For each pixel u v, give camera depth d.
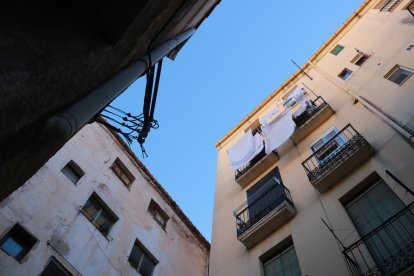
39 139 3.61
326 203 9.71
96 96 4.38
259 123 18.61
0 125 2.68
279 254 9.99
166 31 6.17
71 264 11.99
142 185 19.34
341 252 7.93
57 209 12.84
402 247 7.02
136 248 16.08
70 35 3.78
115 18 4.33
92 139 17.16
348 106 12.47
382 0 17.02
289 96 17.72
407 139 8.75
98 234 14.03
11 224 10.91
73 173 14.91
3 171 3.48
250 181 14.30
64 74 3.44
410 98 9.74
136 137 6.96
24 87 2.84
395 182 8.20
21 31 3.12
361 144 9.59
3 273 9.79
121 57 4.86
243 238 11.06
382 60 12.91
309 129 13.23
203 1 7.30
